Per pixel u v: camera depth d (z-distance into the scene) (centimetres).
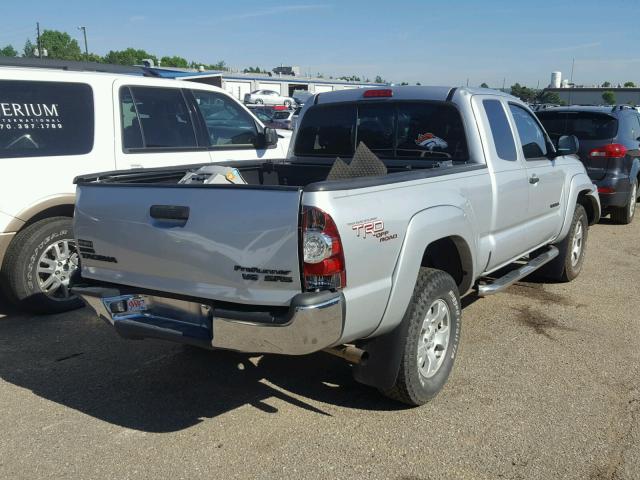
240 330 310
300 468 326
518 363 456
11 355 478
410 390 369
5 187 521
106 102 591
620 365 455
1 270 542
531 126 563
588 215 720
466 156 464
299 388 420
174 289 340
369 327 331
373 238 321
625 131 955
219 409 392
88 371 450
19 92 538
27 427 370
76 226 384
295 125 558
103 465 330
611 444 348
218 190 318
